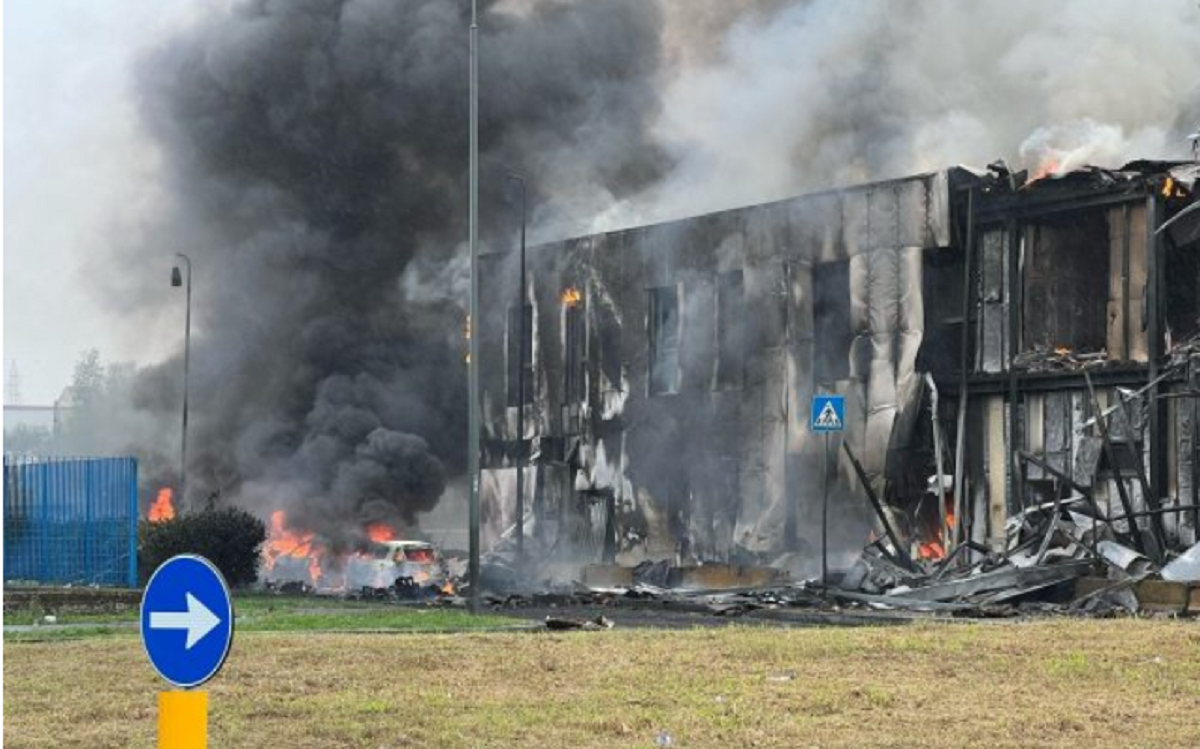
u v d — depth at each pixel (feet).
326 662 85.35
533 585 232.53
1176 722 60.39
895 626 118.42
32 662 86.89
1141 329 188.85
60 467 179.63
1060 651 89.97
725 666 82.74
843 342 225.97
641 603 159.63
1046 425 198.08
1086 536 168.55
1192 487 180.96
